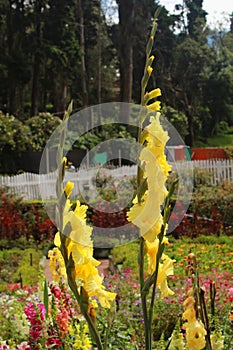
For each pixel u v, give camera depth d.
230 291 4.20
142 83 1.40
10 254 9.95
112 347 3.56
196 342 1.44
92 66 40.56
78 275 1.30
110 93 41.56
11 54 34.59
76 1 35.59
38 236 11.86
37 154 25.81
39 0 34.84
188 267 1.54
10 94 35.06
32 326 3.01
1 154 25.61
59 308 2.31
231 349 2.93
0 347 3.16
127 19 33.00
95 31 39.69
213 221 11.52
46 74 37.22
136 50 36.59
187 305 1.48
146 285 1.44
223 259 8.45
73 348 2.07
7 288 6.90
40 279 2.77
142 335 4.43
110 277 7.06
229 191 13.17
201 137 42.12
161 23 37.97
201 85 40.50
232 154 25.88
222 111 42.44
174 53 39.34
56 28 34.97
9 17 35.06
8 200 13.35
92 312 1.30
